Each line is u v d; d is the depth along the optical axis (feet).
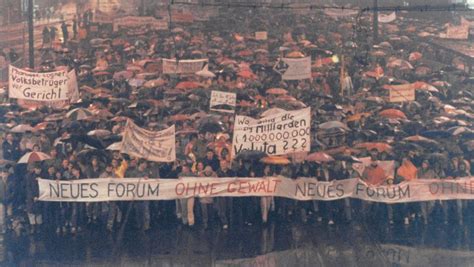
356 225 50.34
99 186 47.73
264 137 50.47
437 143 54.44
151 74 60.95
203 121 54.90
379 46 63.46
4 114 55.93
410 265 41.68
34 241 46.52
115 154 50.78
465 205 50.98
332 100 60.39
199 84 59.62
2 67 59.62
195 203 49.75
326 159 50.83
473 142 55.36
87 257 43.24
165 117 56.75
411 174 51.90
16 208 49.29
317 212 50.44
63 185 47.34
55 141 52.34
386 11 64.34
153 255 43.55
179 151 52.03
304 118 50.44
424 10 64.54
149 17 63.21
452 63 63.41
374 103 59.98
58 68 60.49
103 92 59.62
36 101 58.18
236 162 51.06
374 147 53.36
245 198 49.85
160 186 48.29
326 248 45.32
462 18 64.18
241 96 58.75
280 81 61.21
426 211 50.65
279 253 44.04
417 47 63.77
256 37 63.31
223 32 63.36
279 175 50.96
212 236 47.42
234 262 42.50
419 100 60.75
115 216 48.67
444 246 45.47
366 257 43.06
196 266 41.63
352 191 50.26
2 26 60.34
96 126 55.11
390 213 50.60
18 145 52.80
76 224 48.44
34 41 61.16
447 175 52.90
